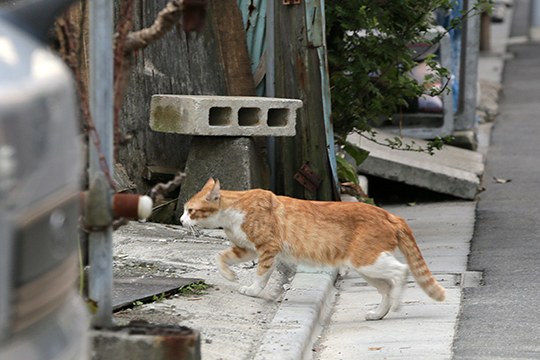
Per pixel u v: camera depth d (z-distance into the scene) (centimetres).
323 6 1212
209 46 1292
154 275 939
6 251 355
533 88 2888
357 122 1320
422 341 810
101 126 620
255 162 1195
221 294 896
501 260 1114
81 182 652
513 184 1656
